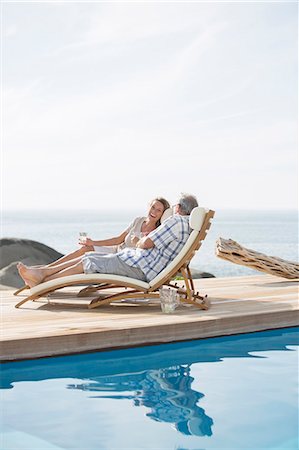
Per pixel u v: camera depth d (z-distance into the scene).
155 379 3.84
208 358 4.36
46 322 4.79
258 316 5.26
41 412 3.26
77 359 4.28
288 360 4.33
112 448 2.81
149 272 5.32
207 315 5.17
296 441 2.89
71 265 5.46
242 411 3.28
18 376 3.88
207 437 2.93
